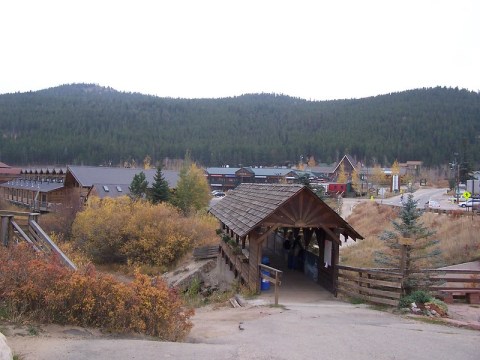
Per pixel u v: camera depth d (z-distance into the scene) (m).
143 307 8.73
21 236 13.61
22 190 69.00
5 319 7.92
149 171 60.59
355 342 8.91
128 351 7.20
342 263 23.36
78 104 195.38
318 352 8.07
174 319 9.20
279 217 15.58
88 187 52.88
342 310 13.02
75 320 8.28
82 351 7.02
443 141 150.88
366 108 199.38
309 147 157.62
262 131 179.50
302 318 11.72
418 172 134.12
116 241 33.34
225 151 151.12
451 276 18.25
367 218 42.81
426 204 53.78
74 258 23.95
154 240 32.72
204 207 48.34
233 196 25.33
